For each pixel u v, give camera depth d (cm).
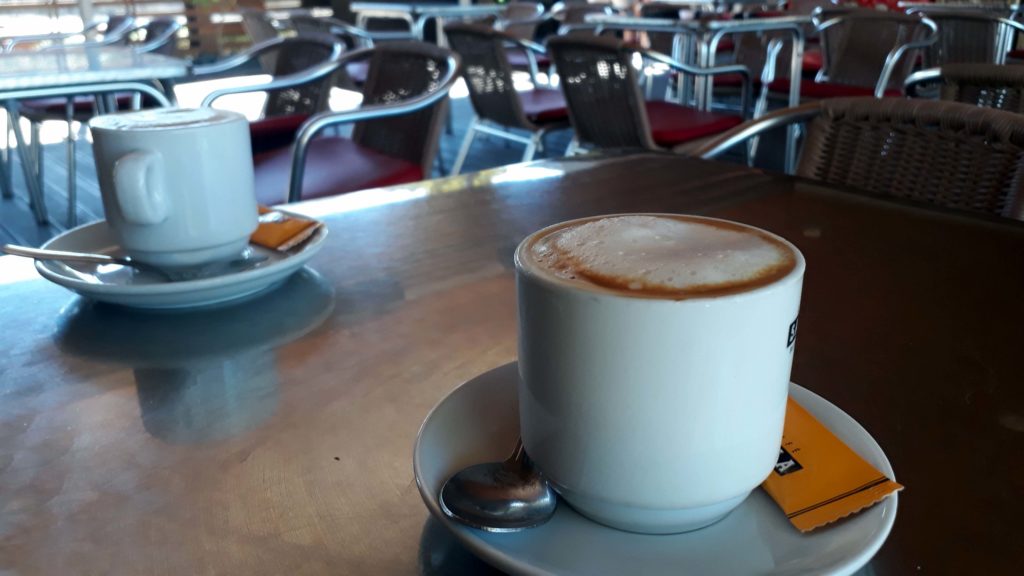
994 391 38
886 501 25
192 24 507
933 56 223
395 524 29
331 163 137
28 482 31
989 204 73
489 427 30
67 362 42
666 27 234
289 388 39
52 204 256
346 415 36
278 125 157
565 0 426
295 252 55
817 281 51
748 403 23
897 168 80
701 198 70
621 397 23
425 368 40
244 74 497
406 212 67
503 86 208
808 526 25
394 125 146
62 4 462
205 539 28
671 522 25
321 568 26
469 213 67
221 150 49
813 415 30
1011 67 91
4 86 142
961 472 31
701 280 23
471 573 26
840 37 255
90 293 46
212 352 43
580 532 25
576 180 76
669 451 23
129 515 29
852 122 84
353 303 49
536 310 24
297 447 34
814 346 42
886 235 60
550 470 25
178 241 49
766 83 253
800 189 72
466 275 53
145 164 46
